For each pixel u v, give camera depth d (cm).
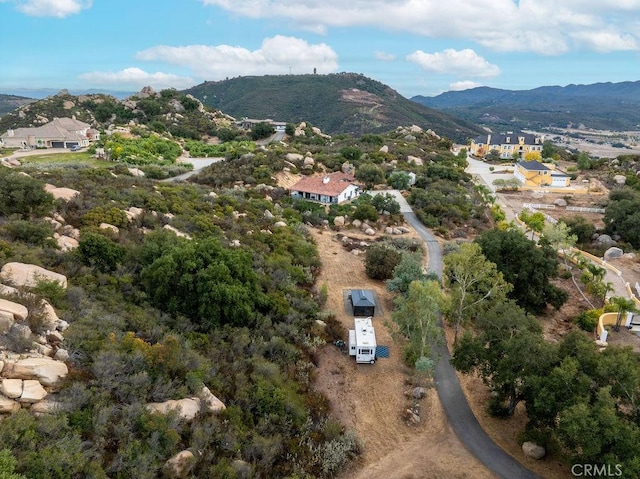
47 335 2002
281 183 8469
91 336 2094
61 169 6341
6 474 1321
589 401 2230
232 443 2056
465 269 3744
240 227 5222
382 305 4388
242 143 13125
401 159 11306
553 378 2330
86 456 1584
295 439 2405
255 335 3139
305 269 4819
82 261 3164
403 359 3516
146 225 4334
